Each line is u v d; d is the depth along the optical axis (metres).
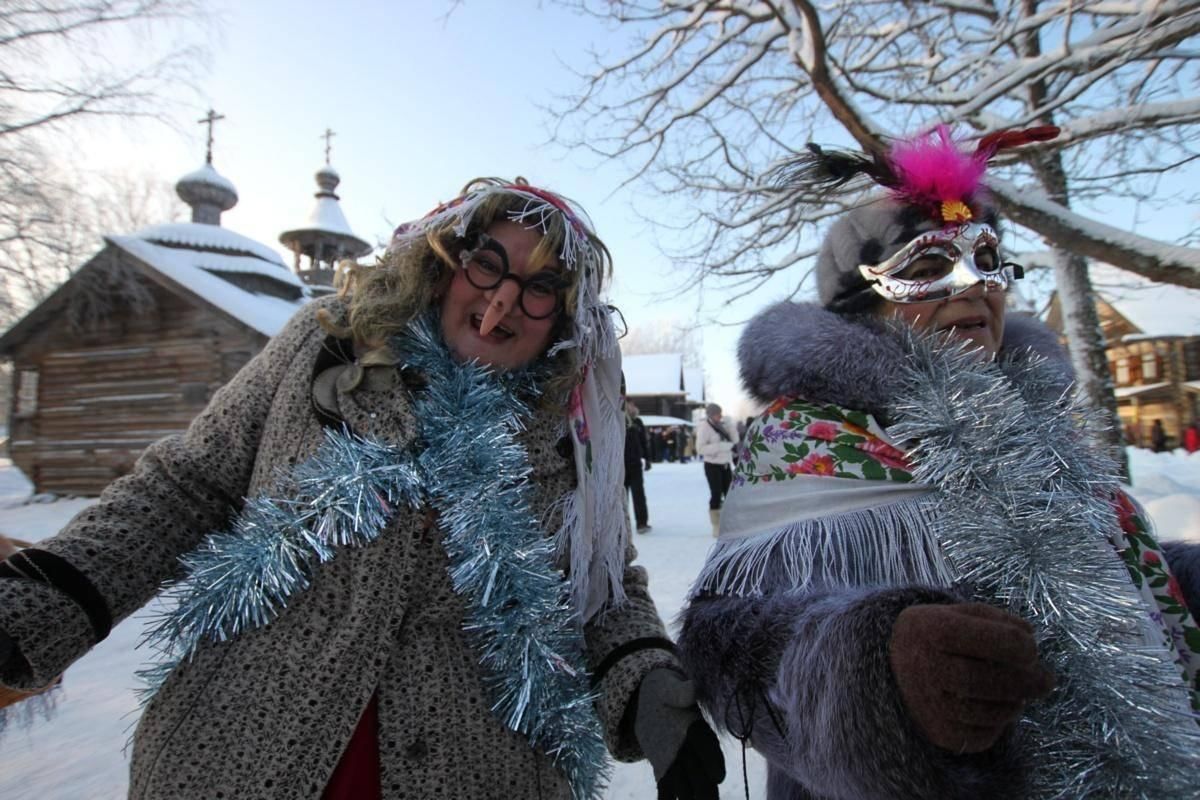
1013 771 0.83
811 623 0.91
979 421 1.08
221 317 12.41
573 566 1.15
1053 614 0.96
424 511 1.03
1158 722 0.90
